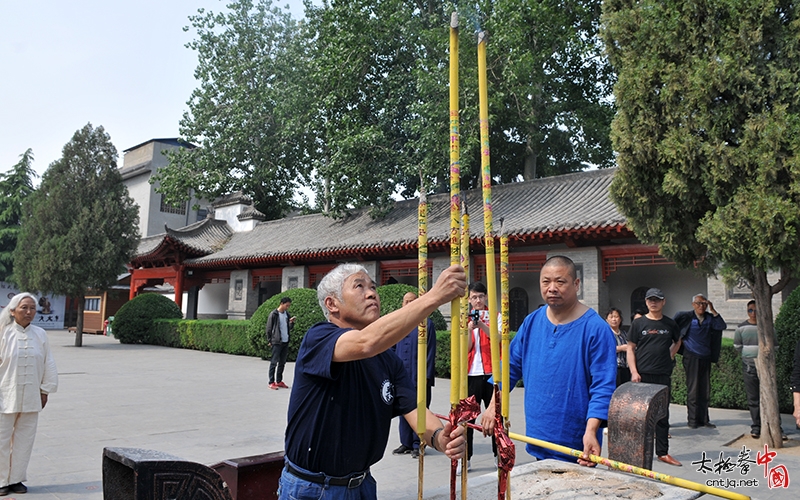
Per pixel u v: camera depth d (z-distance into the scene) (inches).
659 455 244.2
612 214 527.2
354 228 848.3
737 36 246.5
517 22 671.1
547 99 813.9
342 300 89.6
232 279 933.8
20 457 195.6
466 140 672.4
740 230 242.2
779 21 245.9
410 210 828.6
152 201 1337.4
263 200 1202.0
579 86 863.1
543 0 737.0
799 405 173.9
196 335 797.2
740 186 243.1
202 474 109.0
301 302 637.9
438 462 241.9
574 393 135.2
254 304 917.8
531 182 724.7
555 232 539.5
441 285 76.0
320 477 83.6
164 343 856.9
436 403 374.9
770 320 270.8
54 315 1398.9
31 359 197.5
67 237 776.3
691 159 250.7
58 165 804.6
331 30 822.5
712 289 467.2
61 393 410.6
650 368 274.2
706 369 318.3
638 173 274.5
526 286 689.6
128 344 888.9
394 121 808.9
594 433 126.2
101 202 807.1
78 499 188.7
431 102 676.1
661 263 524.7
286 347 460.8
